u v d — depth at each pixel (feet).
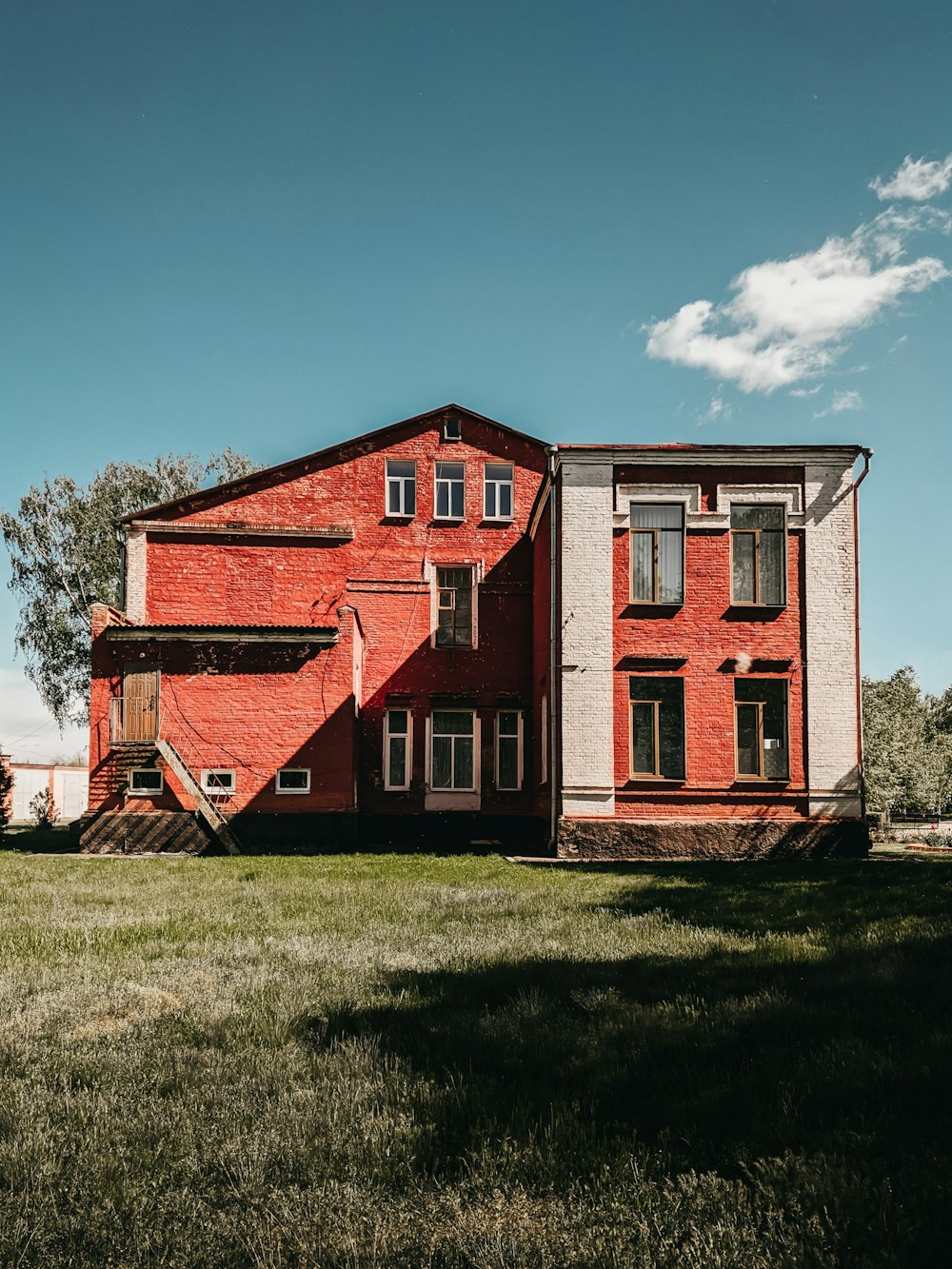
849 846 66.74
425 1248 9.52
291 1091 14.28
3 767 118.93
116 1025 18.24
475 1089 13.91
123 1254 9.64
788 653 68.85
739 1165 11.36
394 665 86.63
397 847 79.05
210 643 75.15
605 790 66.90
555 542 70.95
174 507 87.56
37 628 137.59
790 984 20.40
